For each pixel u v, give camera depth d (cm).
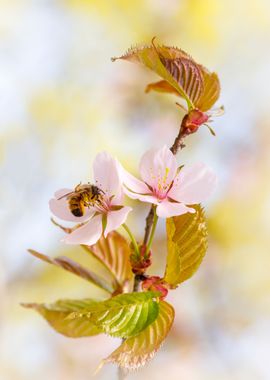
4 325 107
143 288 43
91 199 44
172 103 118
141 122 119
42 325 108
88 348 108
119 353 41
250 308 117
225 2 129
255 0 129
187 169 45
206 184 44
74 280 108
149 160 45
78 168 118
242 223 121
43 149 117
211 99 45
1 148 115
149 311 42
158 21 129
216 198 122
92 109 120
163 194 44
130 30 129
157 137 118
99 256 47
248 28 131
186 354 110
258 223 121
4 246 107
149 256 44
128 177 45
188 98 45
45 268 108
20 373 108
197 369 110
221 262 120
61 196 45
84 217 45
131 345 41
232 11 130
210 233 121
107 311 42
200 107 45
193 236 43
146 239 44
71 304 47
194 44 131
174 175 44
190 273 43
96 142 118
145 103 119
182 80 44
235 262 120
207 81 45
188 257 43
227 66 131
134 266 44
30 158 116
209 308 116
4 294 106
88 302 47
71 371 107
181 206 43
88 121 120
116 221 44
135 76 121
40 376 107
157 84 47
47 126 119
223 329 115
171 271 43
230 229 121
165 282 44
